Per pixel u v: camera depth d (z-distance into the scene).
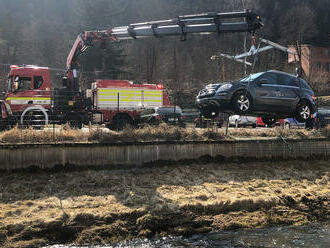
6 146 11.48
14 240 8.34
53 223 8.90
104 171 12.15
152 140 13.34
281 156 14.85
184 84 59.44
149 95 21.64
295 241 8.96
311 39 74.12
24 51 68.94
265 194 11.57
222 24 13.73
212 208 10.36
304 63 64.12
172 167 13.02
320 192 12.27
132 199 10.41
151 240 8.97
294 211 11.01
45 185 10.94
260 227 10.09
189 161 13.52
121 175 12.02
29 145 11.69
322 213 11.17
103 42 17.73
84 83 46.97
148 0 86.19
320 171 14.21
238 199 10.82
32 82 18.33
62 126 14.80
